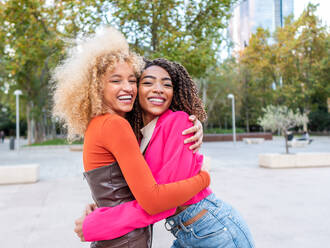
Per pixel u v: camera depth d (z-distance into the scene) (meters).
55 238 3.39
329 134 36.00
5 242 3.28
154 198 1.01
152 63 1.39
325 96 32.44
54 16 8.12
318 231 3.49
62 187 6.45
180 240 1.30
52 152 17.30
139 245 1.11
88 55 1.17
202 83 27.81
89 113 1.17
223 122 40.19
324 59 29.36
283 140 27.47
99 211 1.10
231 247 1.22
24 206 4.84
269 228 3.61
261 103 35.28
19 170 7.00
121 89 1.16
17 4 7.57
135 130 1.43
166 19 6.95
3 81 22.72
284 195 5.38
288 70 30.67
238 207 4.57
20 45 8.24
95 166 1.11
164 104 1.32
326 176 7.48
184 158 1.12
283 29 30.03
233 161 11.00
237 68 34.84
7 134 56.34
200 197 1.26
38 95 23.36
